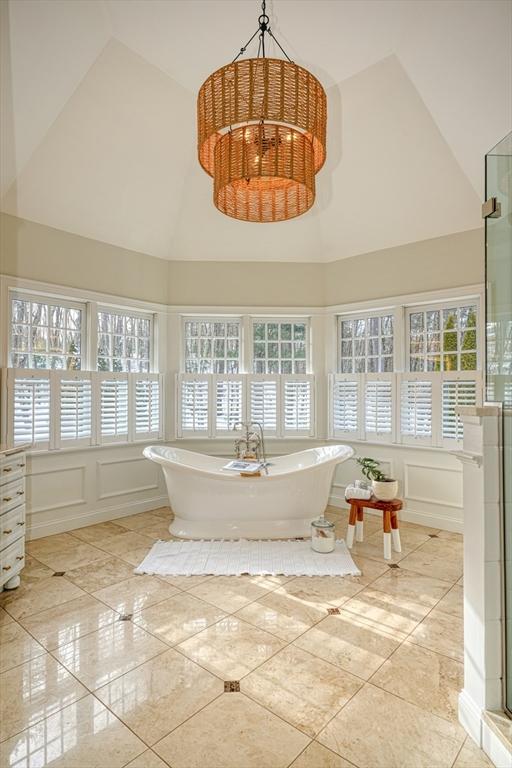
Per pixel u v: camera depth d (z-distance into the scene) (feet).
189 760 4.76
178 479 11.71
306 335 15.81
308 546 11.02
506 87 9.21
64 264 12.50
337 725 5.25
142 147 12.05
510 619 4.98
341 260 15.20
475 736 5.03
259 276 15.39
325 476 11.89
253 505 11.71
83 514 12.73
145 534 12.00
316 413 15.40
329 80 10.62
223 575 9.35
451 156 11.42
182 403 15.06
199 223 14.58
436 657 6.57
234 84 6.33
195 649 6.75
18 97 9.47
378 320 14.75
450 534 12.22
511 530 4.98
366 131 11.72
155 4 8.63
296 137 6.99
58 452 12.12
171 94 11.05
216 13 8.84
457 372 12.61
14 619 7.61
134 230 13.88
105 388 13.34
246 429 15.07
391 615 7.78
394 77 10.34
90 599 8.32
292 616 7.73
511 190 5.12
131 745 4.94
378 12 8.77
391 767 4.70
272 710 5.48
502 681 5.03
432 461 12.95
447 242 12.94
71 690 5.82
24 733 5.10
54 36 8.82
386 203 13.20
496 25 8.38
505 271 5.17
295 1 8.54
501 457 5.11
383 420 13.97
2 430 11.14
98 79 10.13
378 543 11.43
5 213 11.34
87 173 11.83
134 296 14.23
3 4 7.93
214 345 15.65
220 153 7.17
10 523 8.46
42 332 12.42
